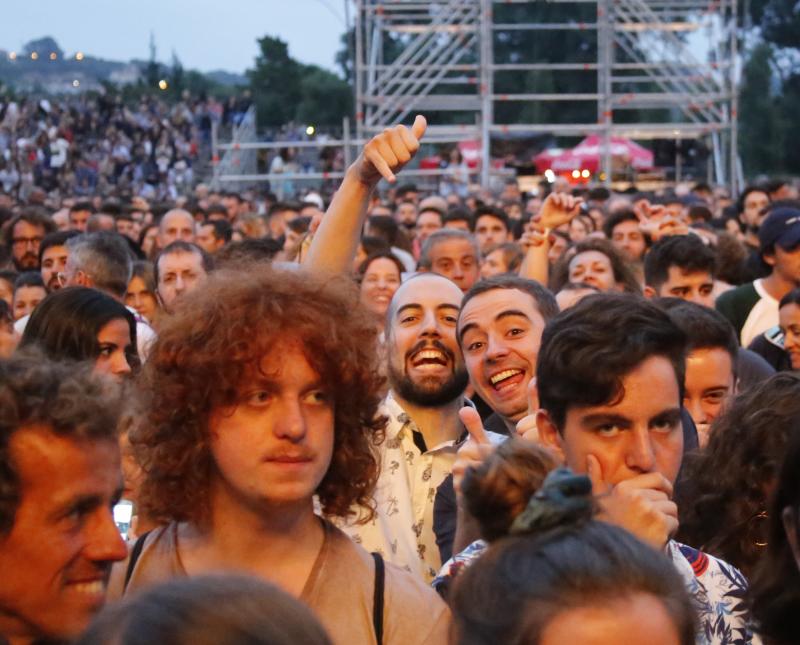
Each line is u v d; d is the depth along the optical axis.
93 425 2.62
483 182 30.05
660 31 31.23
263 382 3.05
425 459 4.93
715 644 3.39
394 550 4.68
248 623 1.69
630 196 18.45
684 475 4.21
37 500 2.57
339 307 3.15
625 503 3.00
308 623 1.73
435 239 9.80
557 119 52.56
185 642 1.67
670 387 3.47
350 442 3.24
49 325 5.24
